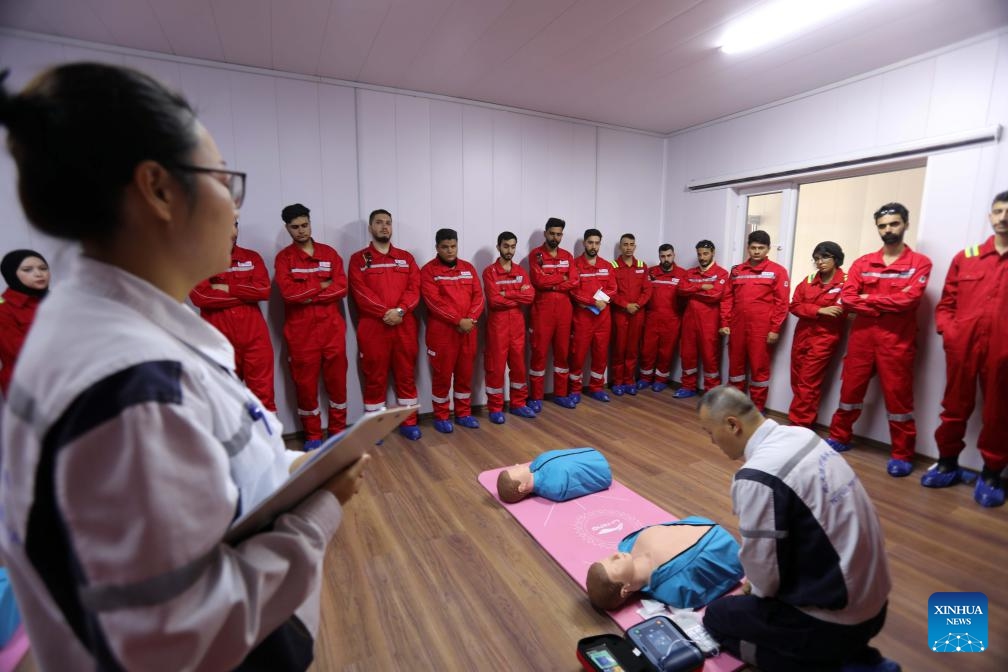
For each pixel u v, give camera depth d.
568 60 3.01
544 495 2.57
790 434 1.42
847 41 2.77
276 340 3.37
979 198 2.73
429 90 3.57
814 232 3.89
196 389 0.48
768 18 2.51
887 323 2.94
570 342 4.41
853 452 3.24
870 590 1.29
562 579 1.97
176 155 0.48
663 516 2.42
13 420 0.43
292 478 0.54
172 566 0.41
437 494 2.67
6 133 0.45
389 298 3.40
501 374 3.88
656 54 2.93
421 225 3.72
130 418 0.40
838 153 3.40
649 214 4.89
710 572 1.78
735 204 4.31
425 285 3.57
